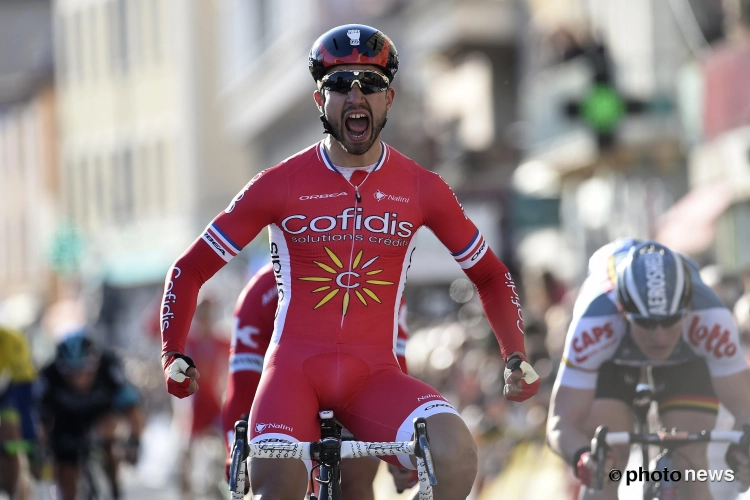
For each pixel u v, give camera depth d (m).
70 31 142.38
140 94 128.62
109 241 132.25
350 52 14.06
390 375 14.36
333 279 14.41
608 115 36.66
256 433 13.75
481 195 66.06
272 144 111.06
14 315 125.44
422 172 14.80
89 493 28.58
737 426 16.97
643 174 54.31
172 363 13.75
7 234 160.88
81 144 140.38
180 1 120.31
